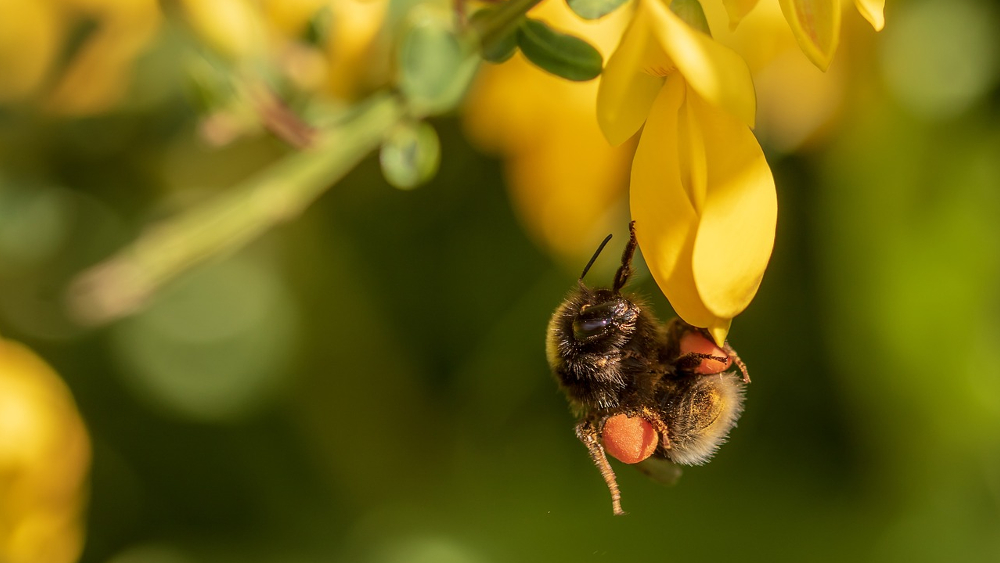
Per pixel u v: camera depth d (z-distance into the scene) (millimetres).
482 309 381
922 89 339
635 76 253
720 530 367
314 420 395
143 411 384
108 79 326
